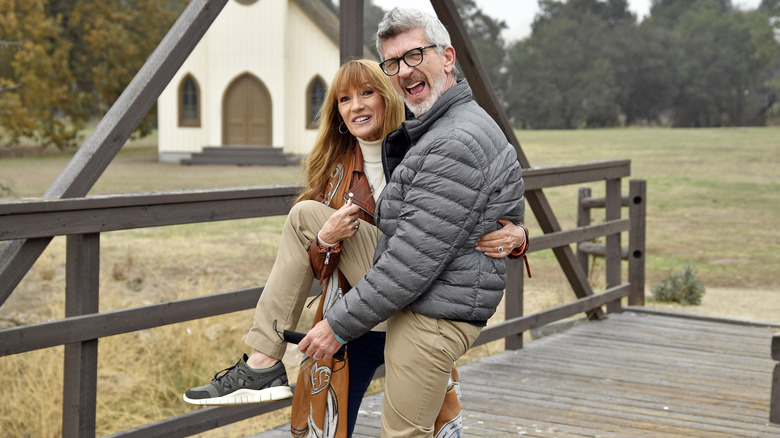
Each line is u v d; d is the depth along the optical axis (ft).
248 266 34.63
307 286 8.21
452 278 7.32
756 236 49.60
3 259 9.57
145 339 20.08
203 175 78.95
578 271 20.02
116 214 10.28
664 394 15.03
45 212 9.53
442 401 7.86
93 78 107.45
